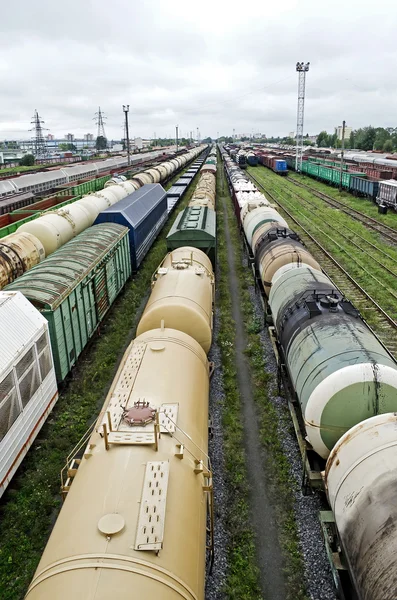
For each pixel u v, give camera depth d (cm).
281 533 1045
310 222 4184
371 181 5038
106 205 3359
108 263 2114
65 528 635
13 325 1208
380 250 3169
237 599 897
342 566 828
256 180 7675
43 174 5878
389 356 1033
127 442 756
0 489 1070
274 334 1608
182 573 605
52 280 1578
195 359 1092
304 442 1135
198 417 923
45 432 1399
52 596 544
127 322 2141
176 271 1642
